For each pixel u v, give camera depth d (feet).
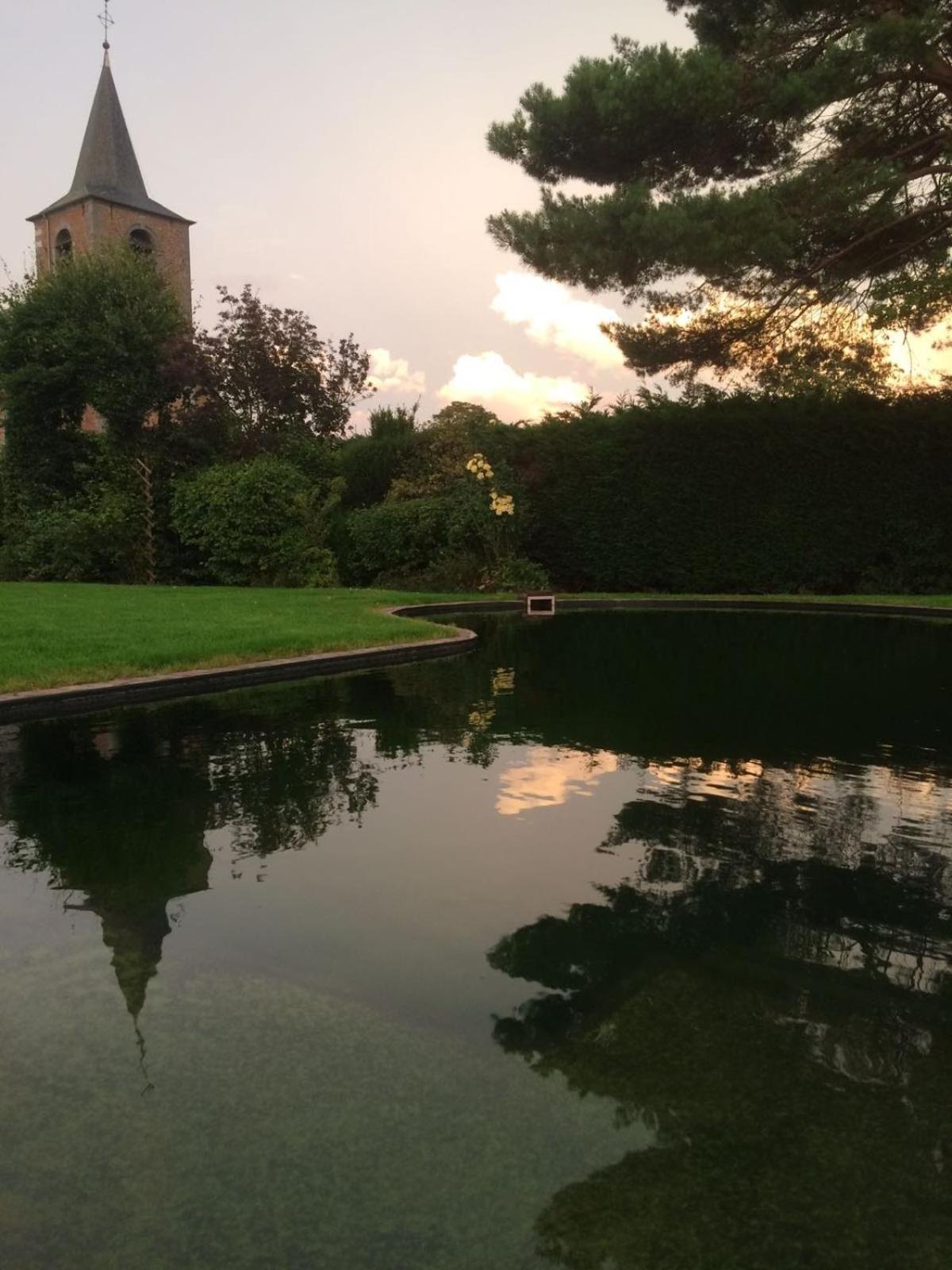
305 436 55.77
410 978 6.07
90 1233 3.72
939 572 46.47
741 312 44.60
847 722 15.30
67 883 7.84
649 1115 4.53
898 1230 3.76
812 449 46.85
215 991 5.87
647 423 48.60
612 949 6.52
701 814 9.93
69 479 54.90
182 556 50.31
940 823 9.61
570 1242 3.64
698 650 25.76
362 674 21.12
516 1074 4.91
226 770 11.89
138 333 52.11
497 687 19.10
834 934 6.79
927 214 38.78
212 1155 4.21
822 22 37.19
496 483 48.03
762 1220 3.81
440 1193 3.95
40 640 21.02
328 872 8.13
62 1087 4.77
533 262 37.58
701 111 33.78
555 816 9.87
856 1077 4.90
